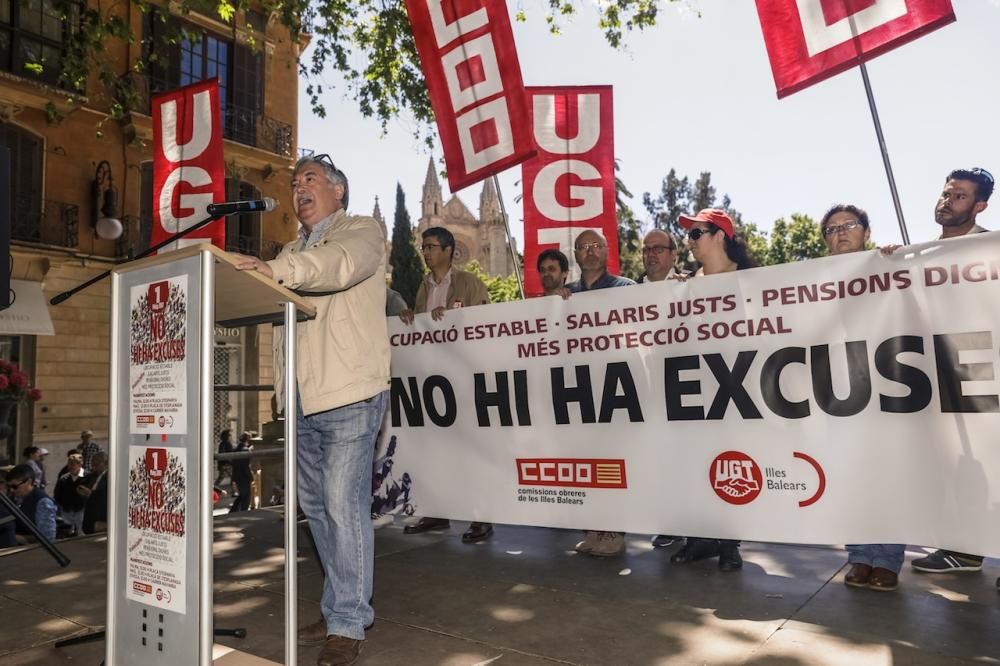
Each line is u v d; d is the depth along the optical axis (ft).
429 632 9.47
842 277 10.66
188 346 6.51
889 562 10.69
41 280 52.90
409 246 164.86
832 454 10.55
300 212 9.96
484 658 8.50
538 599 10.80
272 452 19.45
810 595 10.59
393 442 14.61
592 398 12.60
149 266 7.00
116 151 56.70
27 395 17.48
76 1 52.54
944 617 9.41
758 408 11.15
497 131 16.16
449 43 16.70
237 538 16.16
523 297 17.15
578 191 17.33
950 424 9.73
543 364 13.07
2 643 9.38
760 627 9.27
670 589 11.16
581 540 15.07
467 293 16.55
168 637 6.52
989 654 8.12
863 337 10.44
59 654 8.93
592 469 12.51
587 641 8.98
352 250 8.25
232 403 60.75
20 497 21.48
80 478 32.45
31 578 12.73
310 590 11.84
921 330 10.03
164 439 6.73
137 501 7.00
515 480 13.24
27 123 52.49
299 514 17.39
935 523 9.77
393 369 14.61
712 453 11.48
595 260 15.61
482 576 12.24
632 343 12.28
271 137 65.41
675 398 11.85
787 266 11.08
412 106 45.27
